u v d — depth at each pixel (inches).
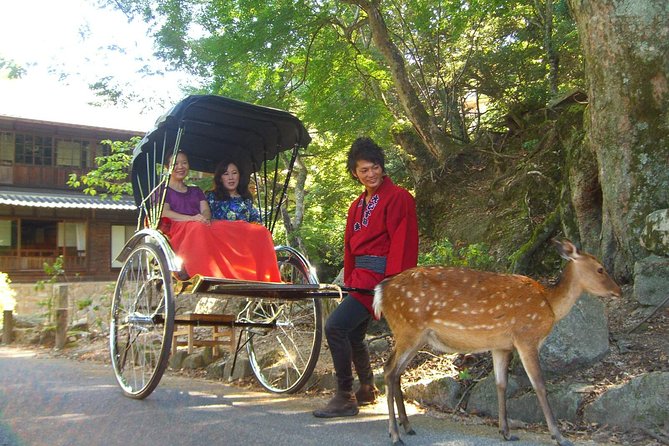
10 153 893.2
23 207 900.0
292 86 548.4
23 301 866.1
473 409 197.2
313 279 236.2
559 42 591.8
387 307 179.2
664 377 165.6
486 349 170.9
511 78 697.6
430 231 514.9
